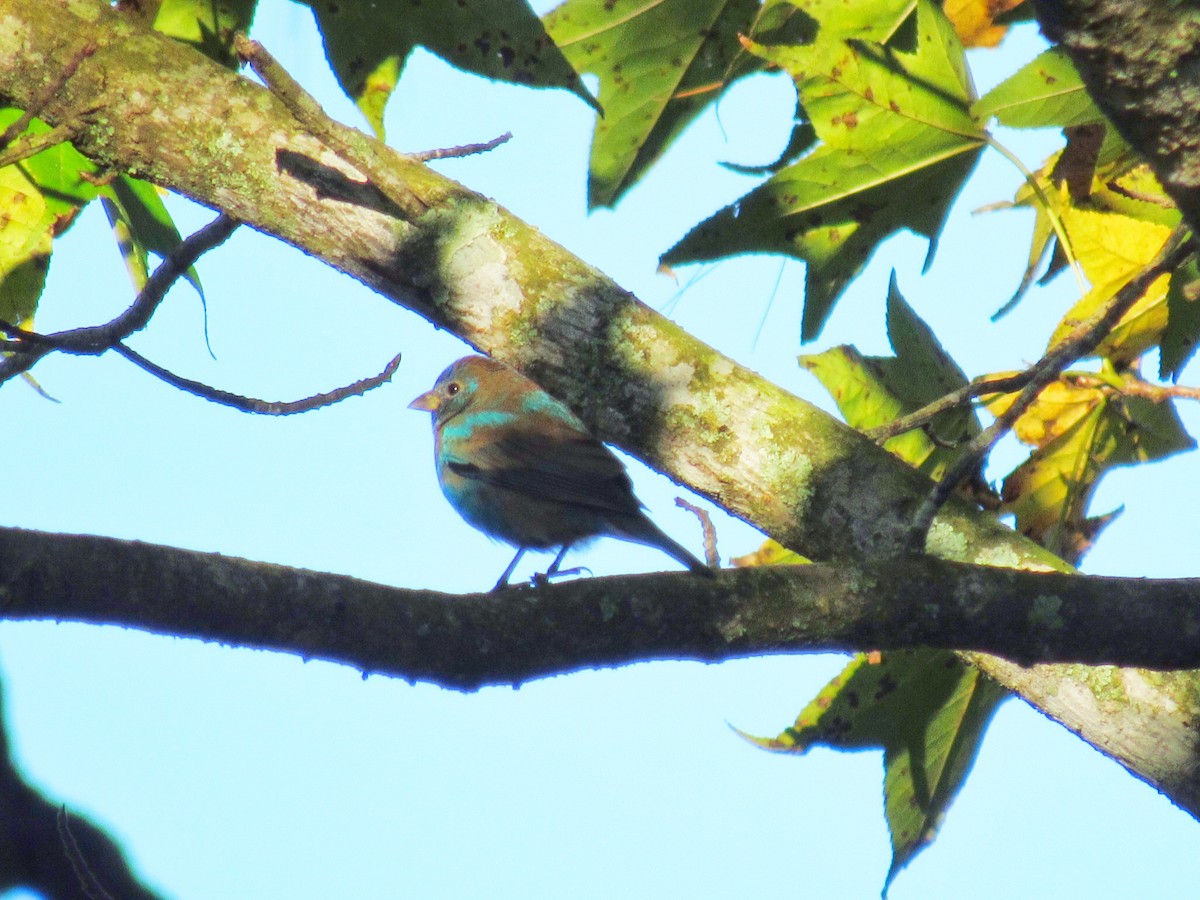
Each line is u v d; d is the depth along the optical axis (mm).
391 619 7387
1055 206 11406
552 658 7805
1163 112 6410
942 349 11211
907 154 10430
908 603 8227
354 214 10109
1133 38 6203
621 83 12336
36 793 4023
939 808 11086
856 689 10953
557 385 10055
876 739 11031
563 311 9977
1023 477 11539
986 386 9195
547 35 9891
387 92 10227
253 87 10328
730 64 12195
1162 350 10633
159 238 11766
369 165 9602
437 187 10266
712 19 12031
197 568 6871
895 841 11078
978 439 8289
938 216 10758
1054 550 11672
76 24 10305
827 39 10094
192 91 10211
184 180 10242
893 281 10859
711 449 9820
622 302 10031
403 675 7484
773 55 10109
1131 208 11133
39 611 6438
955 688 10969
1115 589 8258
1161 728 9133
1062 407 11406
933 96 10250
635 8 11953
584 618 7879
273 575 7105
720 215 10531
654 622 8008
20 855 3924
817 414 9906
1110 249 11203
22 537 6426
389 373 10156
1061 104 8898
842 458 9711
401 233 10070
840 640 8305
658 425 9883
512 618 7750
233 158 10133
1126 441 11383
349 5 9820
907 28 10273
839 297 10945
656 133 12625
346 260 10234
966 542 9516
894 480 9656
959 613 8242
